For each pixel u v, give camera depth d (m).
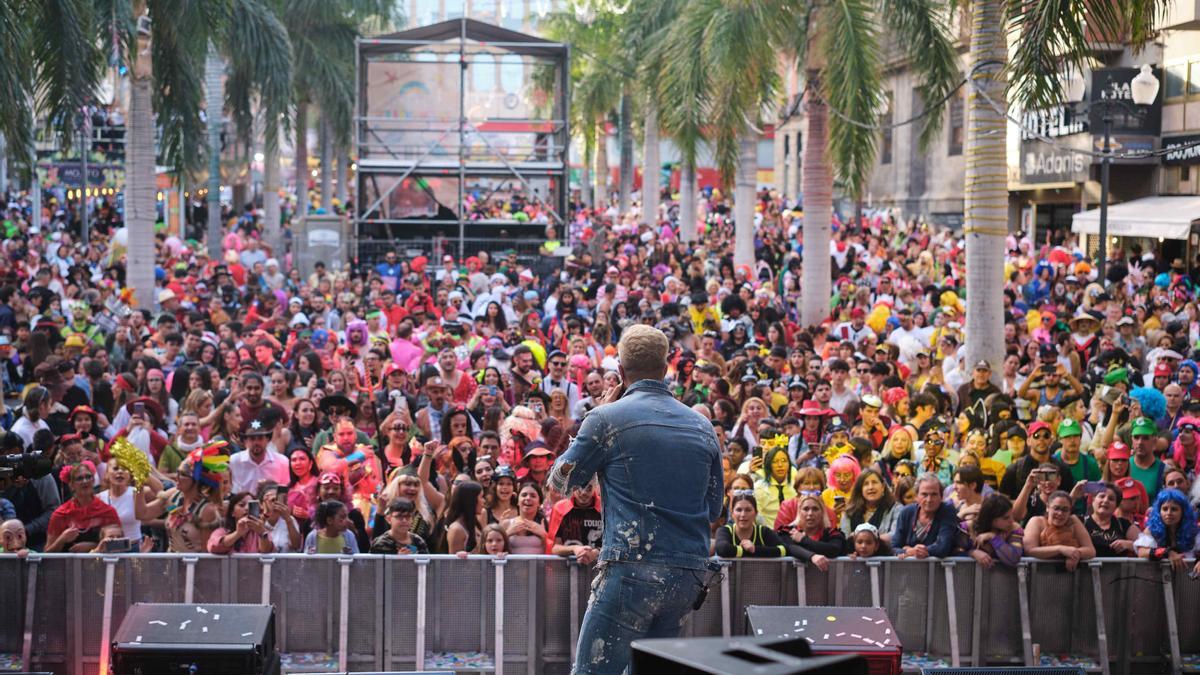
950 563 8.44
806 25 20.92
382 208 30.27
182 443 11.45
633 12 36.94
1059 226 33.84
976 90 14.77
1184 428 10.82
